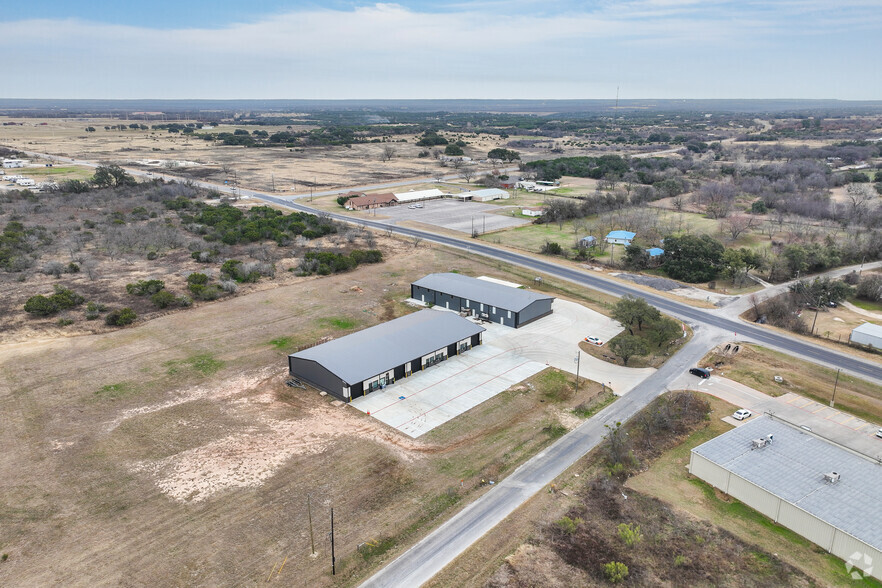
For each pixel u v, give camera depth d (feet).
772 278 328.49
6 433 169.78
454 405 190.70
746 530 135.64
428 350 216.13
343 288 302.25
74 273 318.24
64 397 190.08
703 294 303.68
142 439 167.94
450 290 275.59
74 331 241.76
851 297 304.50
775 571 122.62
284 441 168.14
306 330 247.91
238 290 294.87
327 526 134.41
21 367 209.67
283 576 119.55
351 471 154.81
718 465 149.28
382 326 228.84
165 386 199.00
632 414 186.91
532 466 158.92
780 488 140.15
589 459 162.20
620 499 145.48
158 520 135.54
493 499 144.77
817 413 188.24
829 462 151.84
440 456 162.50
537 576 120.37
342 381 189.37
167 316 260.83
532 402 193.57
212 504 141.28
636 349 218.18
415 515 138.72
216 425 175.83
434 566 122.83
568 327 257.34
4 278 303.07
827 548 128.36
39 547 126.62
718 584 119.24
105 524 133.90
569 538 131.54
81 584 116.57
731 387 205.26
